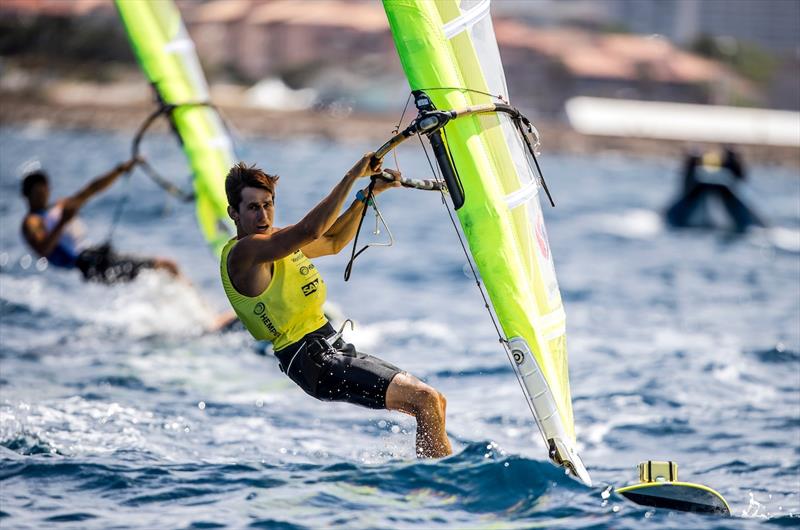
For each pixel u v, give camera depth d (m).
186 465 21.47
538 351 20.75
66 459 21.58
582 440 27.88
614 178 162.38
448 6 21.09
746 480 24.23
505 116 21.48
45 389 29.64
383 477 20.11
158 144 178.50
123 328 38.91
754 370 36.28
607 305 49.75
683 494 19.09
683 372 35.56
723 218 88.56
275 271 19.75
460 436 27.33
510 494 19.17
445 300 49.31
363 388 20.12
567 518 18.22
